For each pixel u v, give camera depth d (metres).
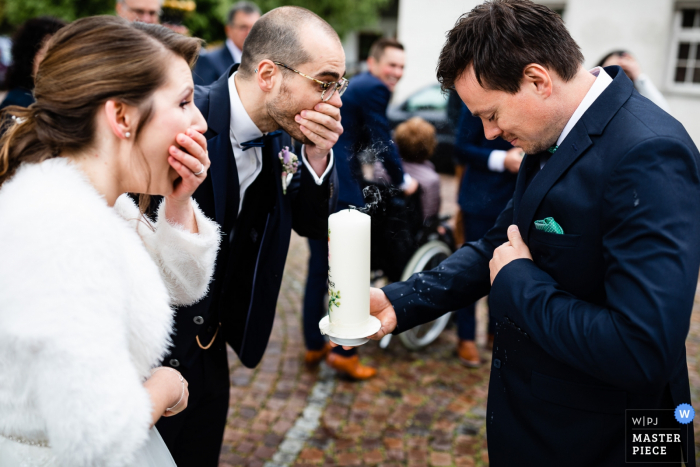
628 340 1.01
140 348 1.09
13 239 0.87
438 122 6.95
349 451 2.53
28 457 1.00
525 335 1.24
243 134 1.70
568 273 1.19
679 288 0.98
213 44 12.47
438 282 1.54
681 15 7.80
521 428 1.34
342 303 1.25
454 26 1.24
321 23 1.60
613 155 1.10
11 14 11.51
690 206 1.02
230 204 1.69
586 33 8.23
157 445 1.17
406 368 3.29
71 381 0.84
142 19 3.40
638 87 2.95
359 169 2.92
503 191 3.05
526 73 1.14
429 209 3.32
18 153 1.01
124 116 1.03
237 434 2.62
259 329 1.89
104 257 0.91
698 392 2.99
